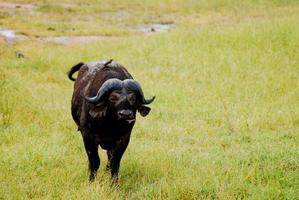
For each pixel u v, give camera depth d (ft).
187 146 115.34
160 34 277.44
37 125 126.82
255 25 266.16
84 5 428.56
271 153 99.40
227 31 256.32
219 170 93.04
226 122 134.00
